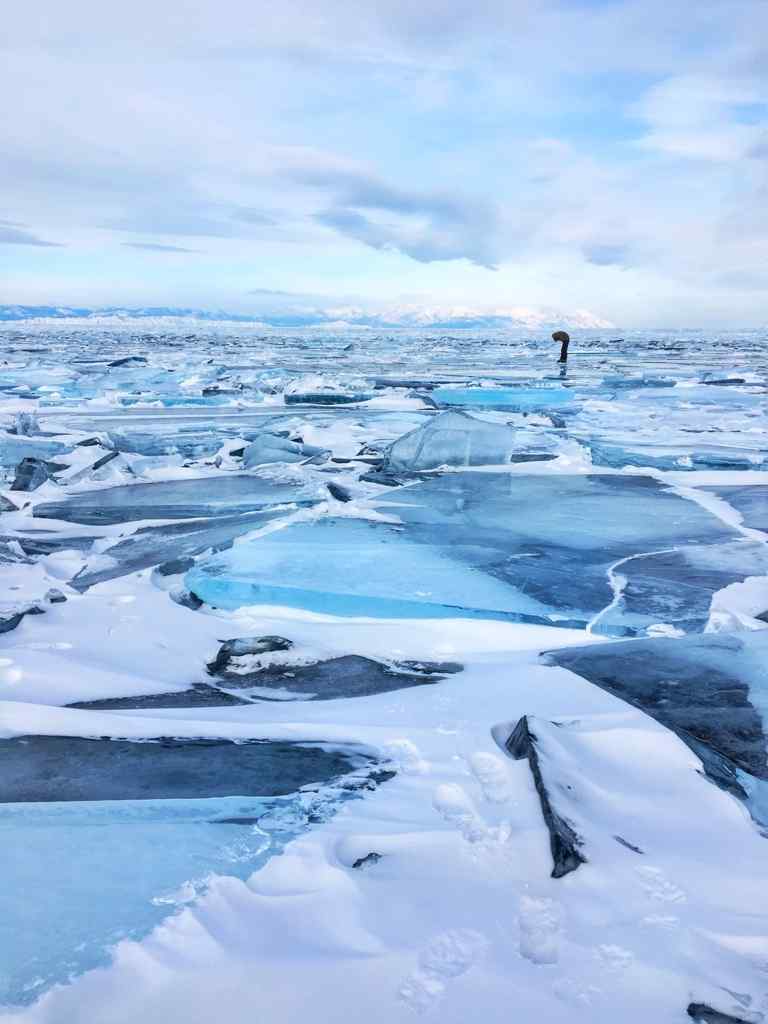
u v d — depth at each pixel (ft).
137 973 4.96
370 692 10.85
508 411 53.72
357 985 4.84
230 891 5.91
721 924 5.54
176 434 42.06
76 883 6.00
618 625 13.46
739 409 55.67
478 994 4.75
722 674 11.21
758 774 8.42
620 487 26.48
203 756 8.53
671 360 136.05
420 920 5.52
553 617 13.78
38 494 26.16
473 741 8.90
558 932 5.38
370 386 73.20
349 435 40.88
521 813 7.17
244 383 78.33
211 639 13.10
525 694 10.44
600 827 6.84
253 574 16.15
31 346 191.31
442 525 20.72
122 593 15.60
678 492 25.58
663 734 8.71
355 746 8.84
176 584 16.49
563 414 52.31
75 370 92.43
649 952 5.17
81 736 8.98
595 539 19.42
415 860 6.37
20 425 41.83
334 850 6.54
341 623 14.30
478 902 5.75
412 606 14.42
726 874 6.22
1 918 5.53
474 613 14.07
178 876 6.13
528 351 180.24
